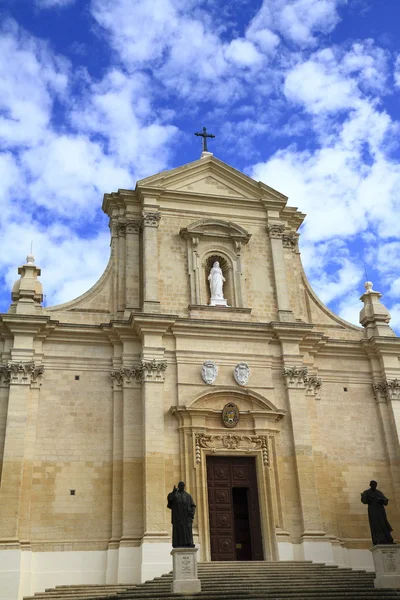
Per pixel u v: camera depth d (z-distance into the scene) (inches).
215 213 1444.4
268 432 1246.3
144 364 1226.0
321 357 1391.5
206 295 1380.4
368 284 1503.4
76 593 1017.5
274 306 1391.5
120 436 1202.0
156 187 1408.7
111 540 1117.7
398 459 1306.6
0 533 1064.2
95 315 1310.3
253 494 1219.2
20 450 1128.8
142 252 1378.0
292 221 1523.1
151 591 941.8
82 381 1237.7
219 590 912.9
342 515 1251.8
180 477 1178.6
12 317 1217.4
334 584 973.8
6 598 1016.2
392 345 1403.8
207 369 1267.2
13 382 1178.0
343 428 1330.0
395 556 953.5
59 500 1137.4
